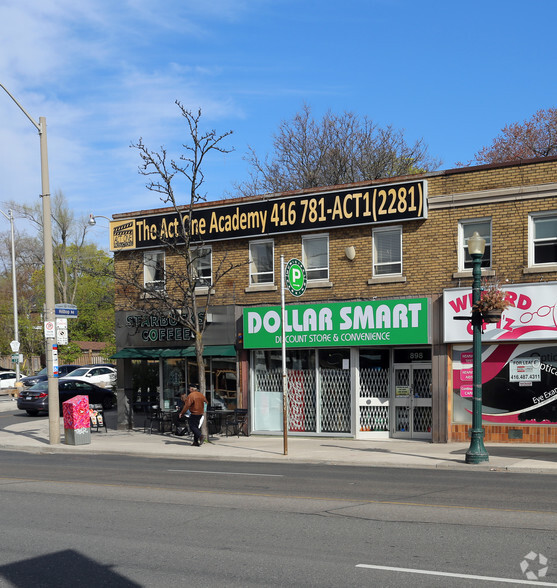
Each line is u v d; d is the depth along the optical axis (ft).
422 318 67.77
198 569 24.54
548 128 141.90
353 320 71.31
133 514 34.68
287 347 75.15
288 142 145.07
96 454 67.10
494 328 64.28
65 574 24.54
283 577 23.31
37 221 186.29
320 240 75.25
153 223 85.05
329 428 74.38
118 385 89.04
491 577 22.74
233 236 79.15
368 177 139.03
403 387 71.41
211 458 61.82
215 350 78.38
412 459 55.83
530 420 63.57
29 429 91.50
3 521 33.68
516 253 64.28
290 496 39.09
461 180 67.15
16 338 148.25
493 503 35.94
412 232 69.51
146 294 85.25
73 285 197.36
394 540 28.04
